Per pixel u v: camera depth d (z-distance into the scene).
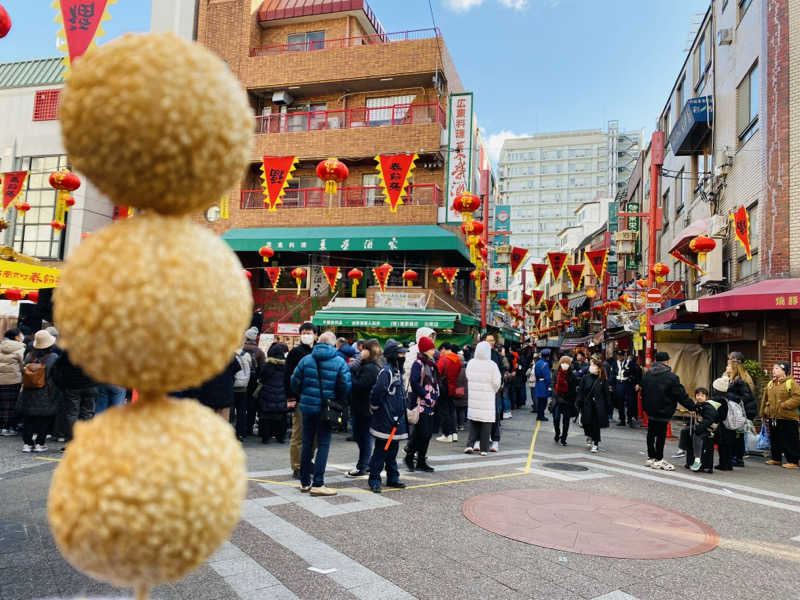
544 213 105.06
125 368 0.76
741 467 8.49
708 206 14.93
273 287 16.69
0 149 18.67
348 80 18.23
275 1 20.64
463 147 16.59
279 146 18.44
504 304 19.64
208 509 0.79
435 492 5.95
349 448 8.59
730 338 12.09
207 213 18.88
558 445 9.99
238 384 8.65
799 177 10.62
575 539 4.52
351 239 16.48
